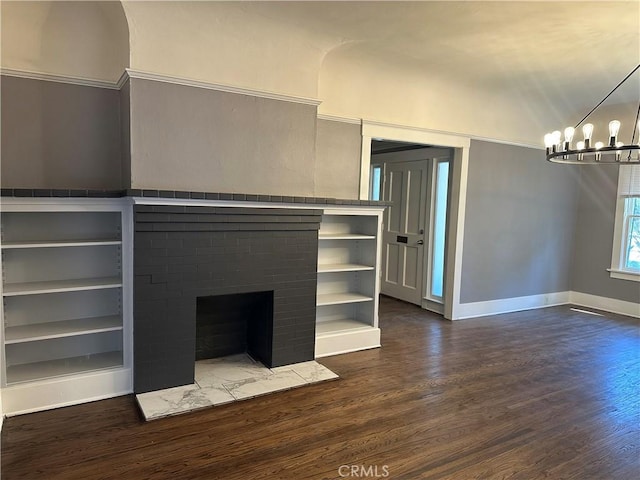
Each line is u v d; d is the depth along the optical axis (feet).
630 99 16.87
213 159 10.36
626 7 9.37
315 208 11.43
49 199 8.50
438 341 14.30
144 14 9.36
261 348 11.65
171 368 9.95
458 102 15.97
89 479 6.89
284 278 11.17
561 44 11.59
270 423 8.73
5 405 8.63
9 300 9.56
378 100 14.17
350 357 12.59
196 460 7.45
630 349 14.01
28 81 9.62
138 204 8.95
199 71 10.10
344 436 8.34
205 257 10.00
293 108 11.41
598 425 9.09
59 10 9.70
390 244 20.49
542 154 18.85
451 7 9.61
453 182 16.78
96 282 9.72
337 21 10.44
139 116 9.46
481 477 7.24
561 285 20.43
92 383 9.37
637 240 18.65
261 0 9.47
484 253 17.62
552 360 12.85
